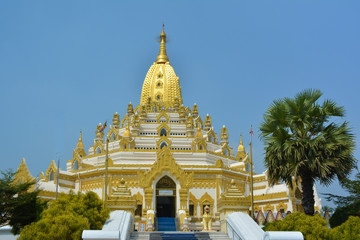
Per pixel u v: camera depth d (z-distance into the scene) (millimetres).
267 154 36000
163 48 100562
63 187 66875
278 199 67188
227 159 76312
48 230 27516
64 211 30406
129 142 72750
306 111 35531
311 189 34781
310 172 34844
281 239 25000
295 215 32375
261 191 71312
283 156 34812
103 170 63750
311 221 30922
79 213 31016
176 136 76500
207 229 47812
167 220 50594
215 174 64125
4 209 35562
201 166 63969
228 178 66438
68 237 27609
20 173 59031
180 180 52125
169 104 87938
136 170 62844
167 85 91250
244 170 73562
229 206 39344
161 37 101875
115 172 63000
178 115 84375
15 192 36375
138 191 62031
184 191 51844
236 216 34094
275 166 35562
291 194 65562
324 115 35406
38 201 38375
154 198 51438
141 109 83375
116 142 78188
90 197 33625
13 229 35688
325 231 29672
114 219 32750
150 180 51594
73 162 75188
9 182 36531
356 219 30484
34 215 36125
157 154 65688
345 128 34625
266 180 71375
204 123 90188
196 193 62812
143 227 46438
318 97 36156
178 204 51562
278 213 56125
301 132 35312
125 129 81625
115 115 87625
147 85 92875
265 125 36688
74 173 69375
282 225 31953
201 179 63625
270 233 25266
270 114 36719
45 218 29156
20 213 35562
